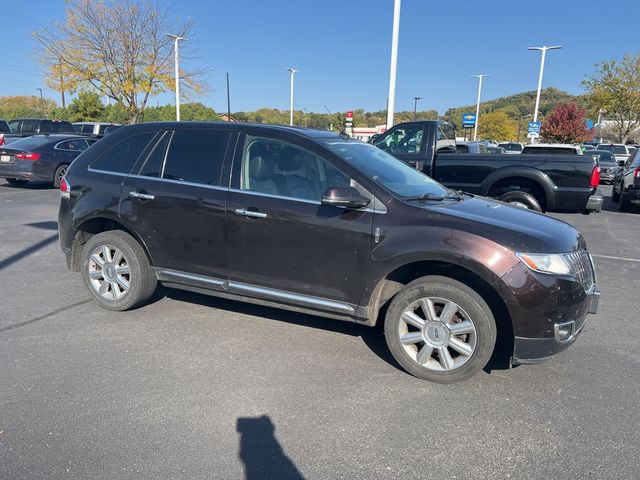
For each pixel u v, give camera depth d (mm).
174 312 4961
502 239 3465
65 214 5008
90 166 4949
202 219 4340
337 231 3848
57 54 25734
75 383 3570
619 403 3469
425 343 3697
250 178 4242
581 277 3572
